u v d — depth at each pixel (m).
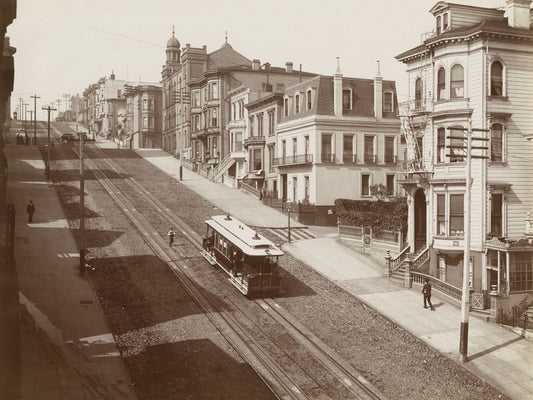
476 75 32.22
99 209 45.56
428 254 34.56
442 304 30.86
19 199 45.44
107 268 32.28
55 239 36.41
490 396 21.41
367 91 53.06
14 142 78.19
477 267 31.67
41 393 18.36
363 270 36.88
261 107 61.50
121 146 100.88
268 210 53.12
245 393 19.94
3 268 15.33
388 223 39.09
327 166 50.44
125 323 25.09
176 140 94.44
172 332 24.69
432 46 34.19
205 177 69.31
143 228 41.84
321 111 50.56
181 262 35.16
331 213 50.06
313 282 33.88
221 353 23.00
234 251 31.78
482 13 34.66
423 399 20.66
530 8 34.09
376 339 25.98
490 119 31.95
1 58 15.30
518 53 32.50
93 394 18.72
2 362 13.84
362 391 20.73
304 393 20.22
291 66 76.62
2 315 14.09
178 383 20.36
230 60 85.44
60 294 27.48
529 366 23.58
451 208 33.03
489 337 26.64
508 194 32.19
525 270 30.39
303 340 25.08
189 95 83.56
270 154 60.00
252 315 27.64
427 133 35.09
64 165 63.72
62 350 21.58
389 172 52.91
